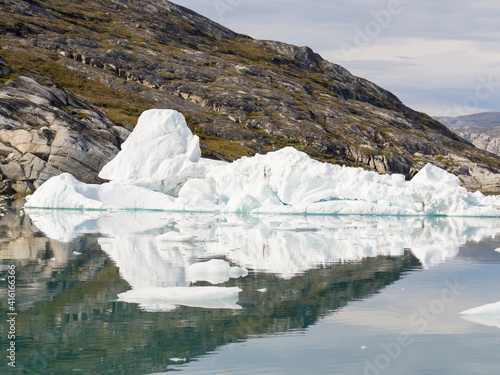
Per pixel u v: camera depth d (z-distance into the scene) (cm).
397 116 16650
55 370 821
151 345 933
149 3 19850
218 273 1563
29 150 5334
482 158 13825
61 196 4031
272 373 818
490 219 4009
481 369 841
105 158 5572
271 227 3028
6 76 6197
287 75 17550
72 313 1119
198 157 4700
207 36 19550
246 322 1073
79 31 14138
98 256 1836
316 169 4269
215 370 827
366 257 1953
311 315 1131
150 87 12481
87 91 11138
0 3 13875
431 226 3350
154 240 2303
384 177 4341
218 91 13012
